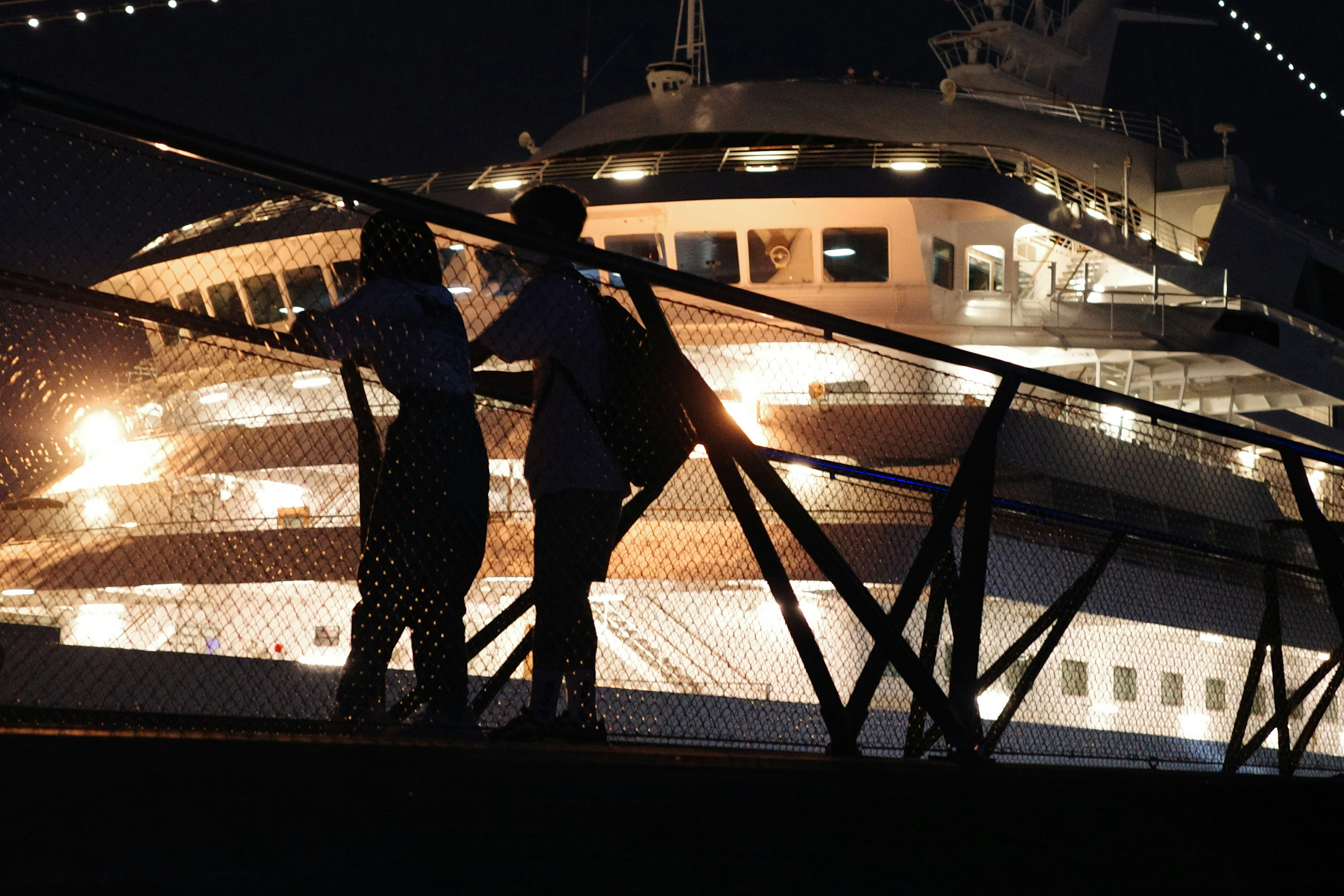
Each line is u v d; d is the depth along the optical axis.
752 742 4.44
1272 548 18.19
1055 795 3.97
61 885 2.09
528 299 4.29
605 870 2.86
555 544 4.29
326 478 11.18
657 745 4.43
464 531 4.05
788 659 11.94
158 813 2.25
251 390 10.95
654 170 16.09
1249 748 6.96
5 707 3.64
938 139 18.92
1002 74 25.02
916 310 15.39
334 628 10.05
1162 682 15.81
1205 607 13.49
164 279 14.66
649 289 4.52
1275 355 18.19
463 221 3.99
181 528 9.37
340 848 2.44
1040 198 16.52
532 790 2.82
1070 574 13.06
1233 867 4.42
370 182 3.83
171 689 5.92
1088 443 15.84
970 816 3.75
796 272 15.37
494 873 2.66
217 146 3.54
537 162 16.64
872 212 15.27
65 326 3.86
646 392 4.45
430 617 3.97
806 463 5.48
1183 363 18.53
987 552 5.16
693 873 3.05
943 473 13.96
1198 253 21.22
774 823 3.26
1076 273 18.33
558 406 4.35
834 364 14.64
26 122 3.29
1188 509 17.06
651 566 8.77
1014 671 13.80
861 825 3.48
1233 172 22.19
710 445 4.52
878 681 4.64
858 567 11.28
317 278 13.90
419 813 2.61
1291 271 21.61
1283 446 6.72
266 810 2.39
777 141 18.14
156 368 5.64
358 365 4.37
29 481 3.86
